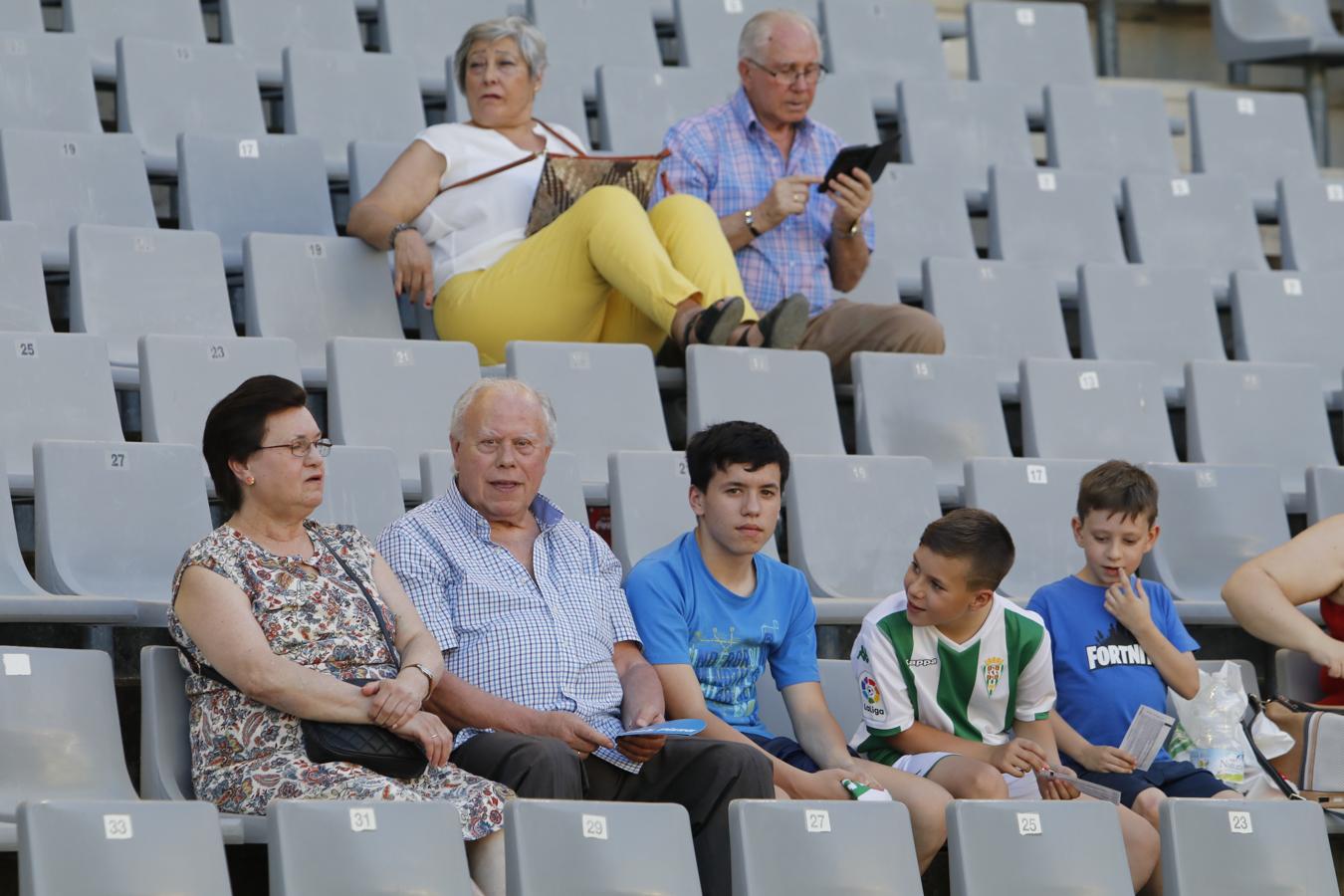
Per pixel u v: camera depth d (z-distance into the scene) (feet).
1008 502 63.10
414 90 84.58
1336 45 108.68
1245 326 80.84
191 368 57.62
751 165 72.59
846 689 52.34
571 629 45.39
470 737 42.63
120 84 79.10
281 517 42.47
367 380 60.23
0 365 55.88
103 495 50.47
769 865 39.06
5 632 47.06
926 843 44.96
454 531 45.70
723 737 45.85
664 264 63.87
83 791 41.14
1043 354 77.92
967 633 47.88
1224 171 97.91
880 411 66.85
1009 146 93.50
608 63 93.71
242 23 87.92
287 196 73.77
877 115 95.91
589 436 62.03
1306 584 53.62
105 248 64.69
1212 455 72.18
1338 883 49.88
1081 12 104.42
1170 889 43.29
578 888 37.01
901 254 83.76
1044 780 47.11
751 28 72.33
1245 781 51.03
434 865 36.52
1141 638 50.85
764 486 47.37
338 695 40.40
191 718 41.42
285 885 34.91
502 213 69.10
